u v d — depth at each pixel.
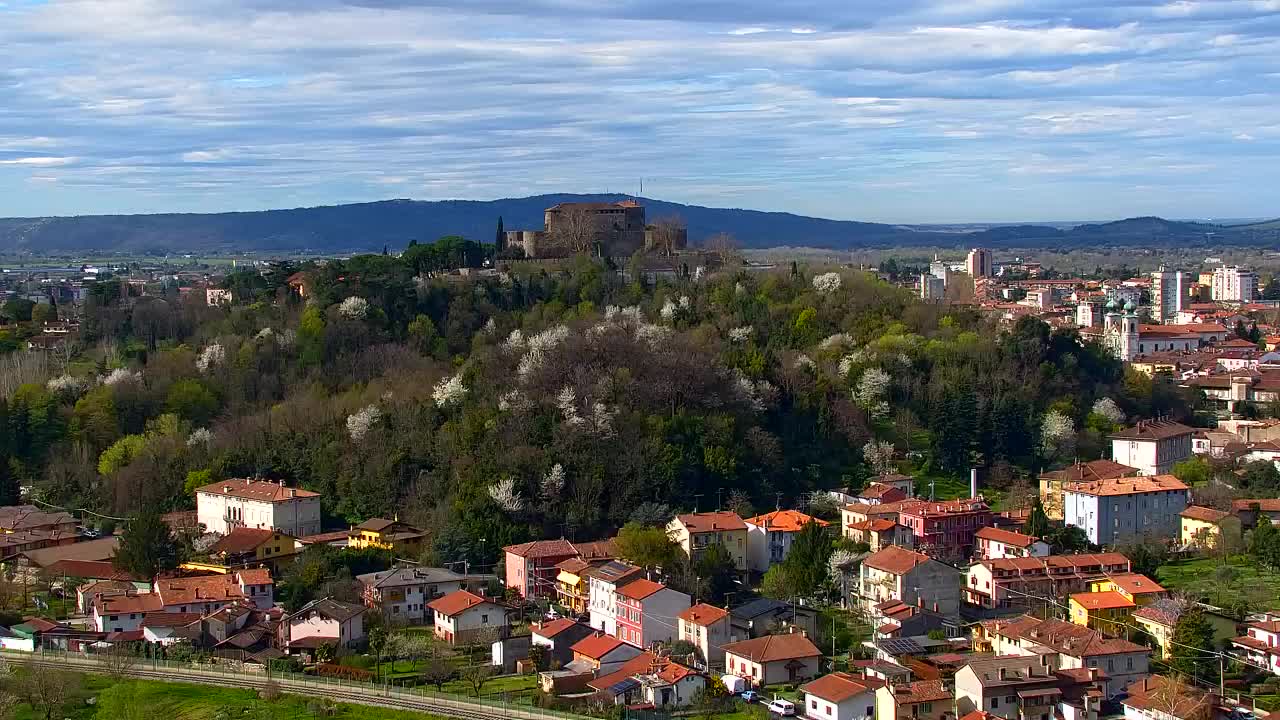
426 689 174.12
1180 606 185.25
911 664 174.50
